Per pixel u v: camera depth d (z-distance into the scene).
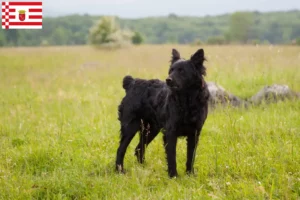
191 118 7.35
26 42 137.00
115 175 7.58
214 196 6.03
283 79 15.40
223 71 18.41
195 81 7.34
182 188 6.72
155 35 174.50
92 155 8.90
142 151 8.51
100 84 20.20
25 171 7.85
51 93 18.45
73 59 37.38
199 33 177.00
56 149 8.91
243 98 13.95
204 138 9.68
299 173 6.89
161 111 7.77
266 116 10.94
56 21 175.12
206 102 7.52
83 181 7.00
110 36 46.41
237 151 8.06
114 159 8.59
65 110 14.06
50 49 53.19
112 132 10.73
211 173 7.44
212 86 12.97
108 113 13.09
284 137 9.23
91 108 13.87
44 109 14.54
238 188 6.55
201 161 8.06
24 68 31.23
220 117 11.15
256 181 6.79
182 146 9.22
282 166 7.21
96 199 6.50
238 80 16.19
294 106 12.13
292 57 23.53
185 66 7.35
